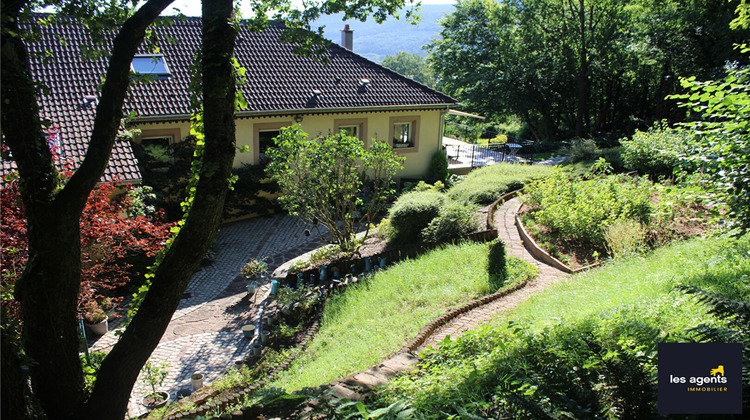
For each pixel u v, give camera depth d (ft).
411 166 72.54
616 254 31.17
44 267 14.28
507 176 61.26
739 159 18.39
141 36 15.34
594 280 26.53
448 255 36.88
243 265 48.96
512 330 17.56
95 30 18.07
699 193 20.66
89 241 26.89
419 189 57.31
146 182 52.70
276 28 72.02
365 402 14.61
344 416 11.67
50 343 14.53
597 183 42.45
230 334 36.06
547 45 114.62
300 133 42.29
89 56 18.62
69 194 14.39
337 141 43.27
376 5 20.06
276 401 14.61
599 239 35.91
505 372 12.98
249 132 60.90
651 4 101.71
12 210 24.30
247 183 59.93
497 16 115.85
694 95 20.10
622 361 11.27
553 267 33.73
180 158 54.95
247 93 61.46
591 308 19.80
